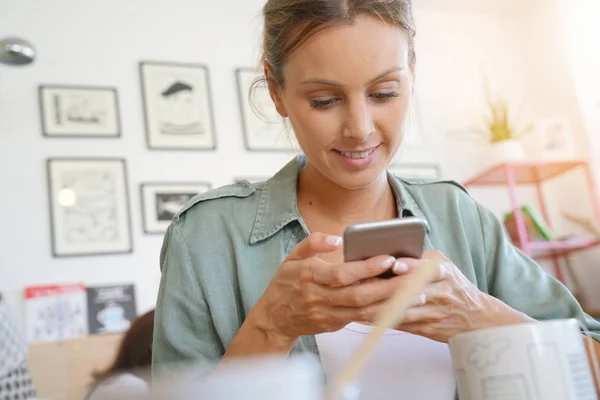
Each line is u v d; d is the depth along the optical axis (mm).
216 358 883
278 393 293
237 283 931
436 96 3316
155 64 2900
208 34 3033
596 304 3027
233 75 3012
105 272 2604
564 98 3262
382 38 783
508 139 3113
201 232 955
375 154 845
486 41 3492
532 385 451
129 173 2740
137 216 2705
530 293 930
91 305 2541
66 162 2662
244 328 731
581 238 3105
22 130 2645
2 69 2680
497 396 458
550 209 3293
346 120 803
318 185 978
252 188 1018
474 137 3299
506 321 689
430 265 345
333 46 771
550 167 3100
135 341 1578
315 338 851
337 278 643
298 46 798
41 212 2584
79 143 2707
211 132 2895
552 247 2881
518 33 3523
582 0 3191
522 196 3289
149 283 2650
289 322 697
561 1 3291
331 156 842
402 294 333
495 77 3443
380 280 661
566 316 896
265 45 938
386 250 649
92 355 2402
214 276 924
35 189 2600
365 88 792
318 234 705
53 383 2334
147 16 2963
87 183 2668
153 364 895
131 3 2953
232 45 3055
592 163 3082
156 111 2844
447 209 1003
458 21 3486
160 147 2803
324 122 814
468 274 953
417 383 816
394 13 797
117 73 2844
